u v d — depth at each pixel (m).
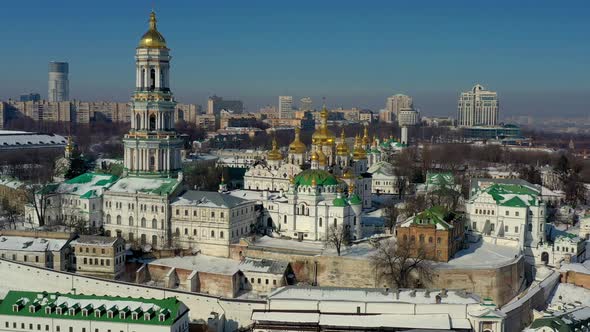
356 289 181.25
